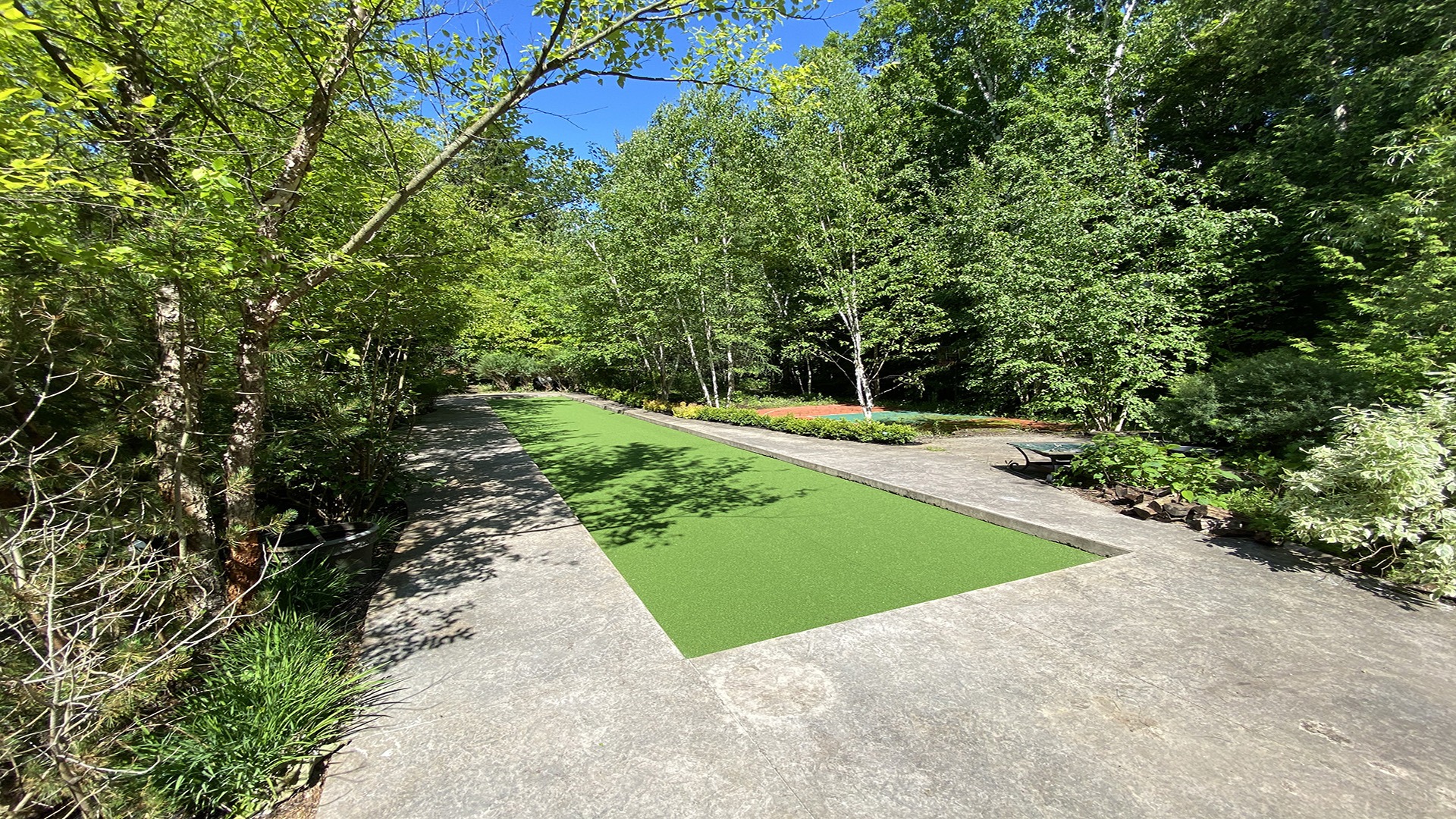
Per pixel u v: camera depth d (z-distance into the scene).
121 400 2.78
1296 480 3.67
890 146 12.80
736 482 6.84
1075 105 11.80
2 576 1.60
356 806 1.84
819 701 2.35
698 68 3.95
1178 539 4.00
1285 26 10.55
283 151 3.32
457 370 23.17
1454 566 2.95
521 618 3.17
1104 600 3.17
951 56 16.58
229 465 2.87
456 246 5.27
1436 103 8.14
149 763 1.87
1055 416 11.15
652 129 16.12
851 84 11.69
